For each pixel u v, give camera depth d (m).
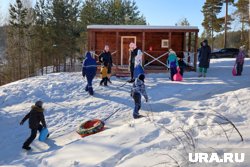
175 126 8.00
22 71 39.28
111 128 9.08
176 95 12.20
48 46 36.88
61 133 9.59
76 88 13.92
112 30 18.86
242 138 6.26
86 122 9.53
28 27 37.44
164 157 6.04
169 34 18.62
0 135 10.04
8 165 7.59
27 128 10.41
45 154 7.87
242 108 8.98
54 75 16.98
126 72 17.41
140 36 20.59
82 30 37.91
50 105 12.12
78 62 44.31
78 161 6.89
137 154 6.59
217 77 15.92
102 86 14.13
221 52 34.47
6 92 13.85
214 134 6.83
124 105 11.46
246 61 25.06
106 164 6.48
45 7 36.94
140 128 8.24
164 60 20.45
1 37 43.75
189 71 18.39
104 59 14.73
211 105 10.09
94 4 38.41
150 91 12.97
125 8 39.50
